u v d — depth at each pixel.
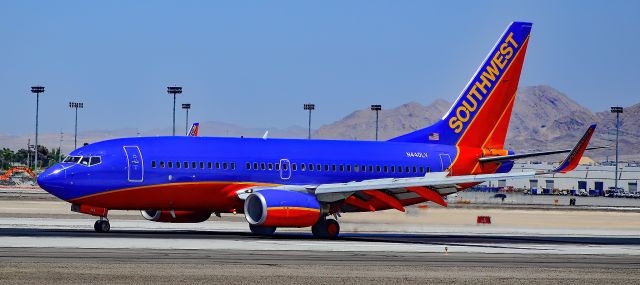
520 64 165.62
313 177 148.38
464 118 162.75
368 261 98.19
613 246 132.38
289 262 94.44
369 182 138.62
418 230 164.38
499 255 110.69
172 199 137.50
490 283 81.62
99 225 135.62
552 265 99.06
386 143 158.25
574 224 193.75
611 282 84.56
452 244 128.25
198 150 140.00
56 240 113.31
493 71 163.62
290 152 147.62
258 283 77.62
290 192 135.62
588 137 125.06
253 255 101.56
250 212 135.62
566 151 157.62
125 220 174.12
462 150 161.75
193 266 88.06
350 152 153.38
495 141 164.88
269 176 144.38
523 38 164.75
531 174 130.25
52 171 131.38
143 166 135.00
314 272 85.88
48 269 82.88
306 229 164.00
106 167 133.00
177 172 137.00
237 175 141.38
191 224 165.62
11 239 113.62
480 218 183.75
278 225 133.75
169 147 138.25
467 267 94.19
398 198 148.38
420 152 159.12
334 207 142.75
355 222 172.12
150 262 90.69
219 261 93.62
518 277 86.31
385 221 175.50
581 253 117.06
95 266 85.88
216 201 140.75
